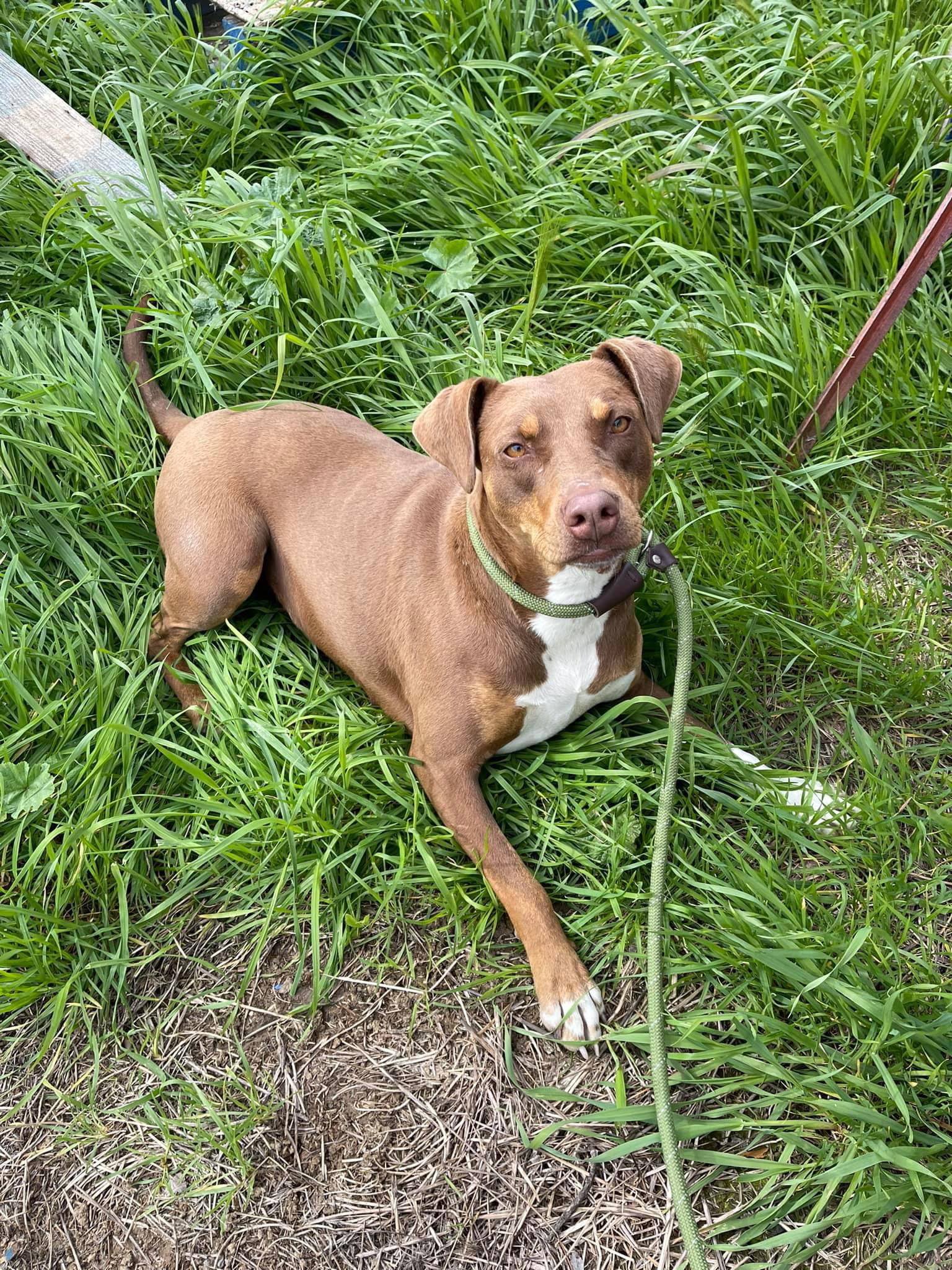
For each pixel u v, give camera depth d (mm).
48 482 1149
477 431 895
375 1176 813
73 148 1474
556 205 1343
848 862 925
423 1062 865
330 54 1551
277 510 1084
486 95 1492
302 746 998
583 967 877
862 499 1241
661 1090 784
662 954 879
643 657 1110
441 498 1002
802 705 1060
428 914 949
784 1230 767
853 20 1463
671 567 959
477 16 1486
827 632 1094
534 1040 871
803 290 1298
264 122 1492
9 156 1490
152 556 1181
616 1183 794
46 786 949
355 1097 853
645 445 895
